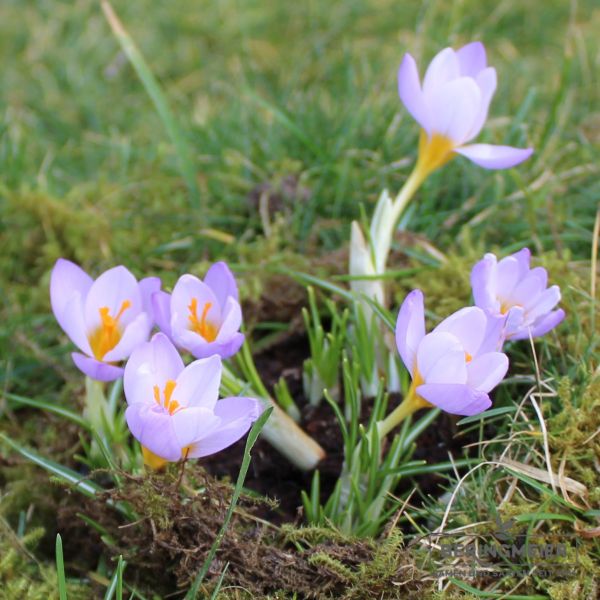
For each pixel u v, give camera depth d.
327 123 0.77
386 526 0.50
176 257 0.70
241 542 0.49
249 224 0.71
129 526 0.50
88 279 0.51
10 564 0.52
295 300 0.62
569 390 0.53
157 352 0.46
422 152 0.55
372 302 0.54
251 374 0.54
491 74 0.54
